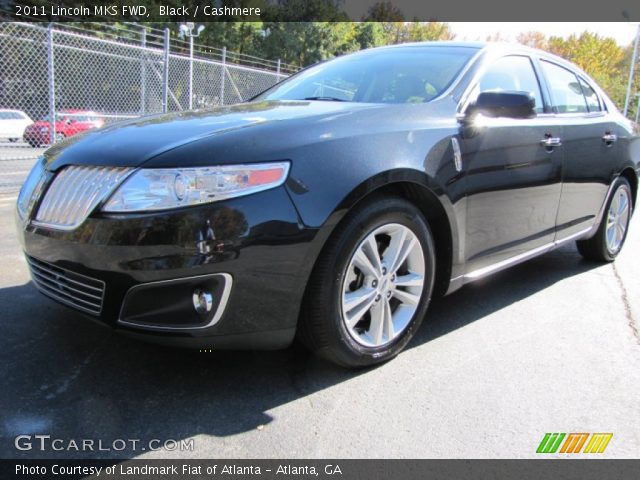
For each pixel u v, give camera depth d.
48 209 2.32
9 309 3.09
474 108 2.95
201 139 2.18
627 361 2.81
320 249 2.21
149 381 2.43
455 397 2.41
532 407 2.35
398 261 2.59
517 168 3.12
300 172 2.17
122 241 2.03
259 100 3.55
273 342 2.25
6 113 10.47
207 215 2.01
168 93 11.18
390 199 2.46
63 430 2.06
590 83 4.38
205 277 2.03
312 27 29.75
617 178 4.40
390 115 2.60
